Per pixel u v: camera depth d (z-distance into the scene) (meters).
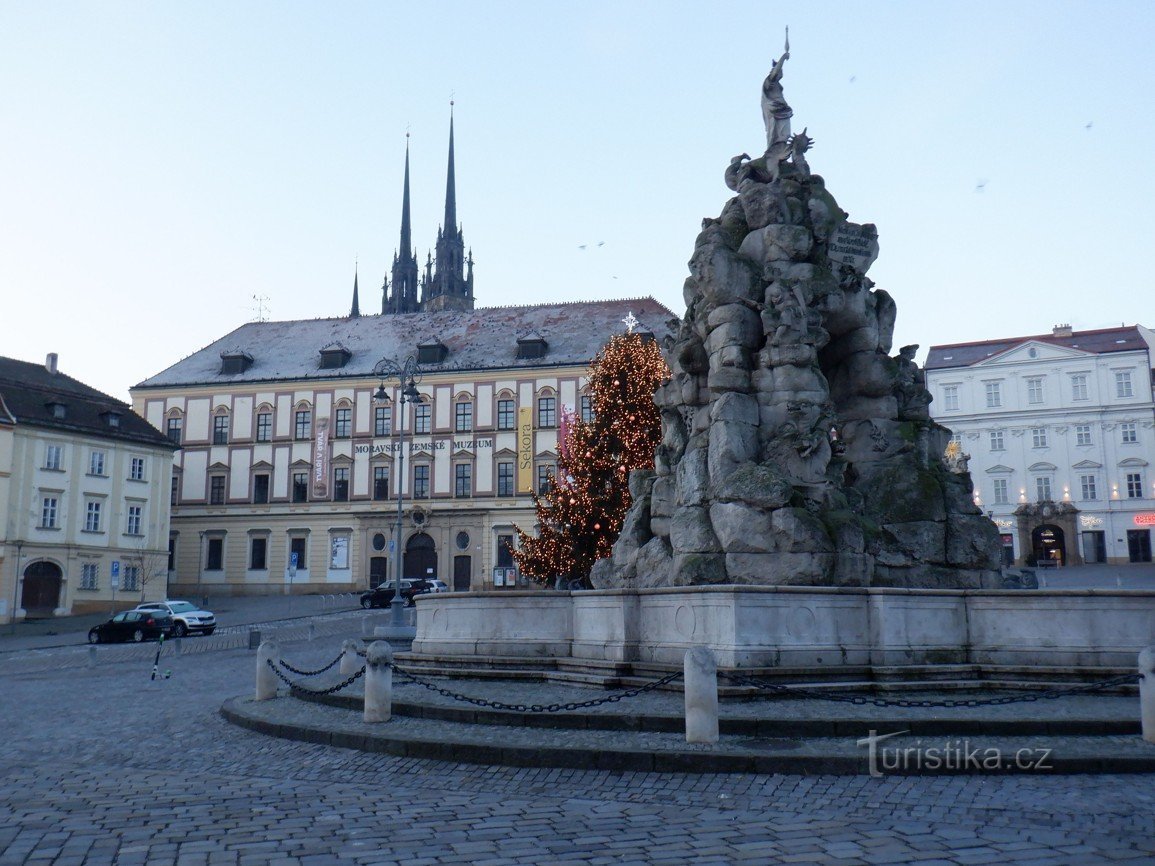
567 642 14.91
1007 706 11.12
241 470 74.88
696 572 14.33
